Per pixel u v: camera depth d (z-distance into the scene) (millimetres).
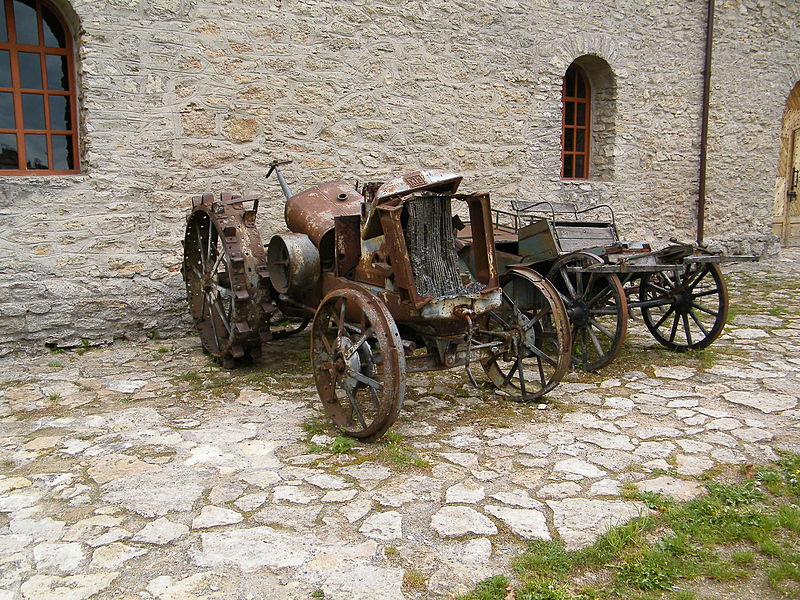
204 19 6016
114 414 4109
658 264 4781
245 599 2301
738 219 10320
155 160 5918
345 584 2381
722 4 9555
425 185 3645
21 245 5438
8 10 5504
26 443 3656
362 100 6891
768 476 3189
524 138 8023
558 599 2283
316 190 5090
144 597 2311
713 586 2400
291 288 4480
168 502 2973
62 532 2727
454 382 4727
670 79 9203
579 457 3451
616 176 8906
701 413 4078
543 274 5246
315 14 6539
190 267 5520
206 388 4637
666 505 2922
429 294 3635
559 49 8156
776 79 10289
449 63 7387
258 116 6359
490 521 2799
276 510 2900
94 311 5719
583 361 4949
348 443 3586
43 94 5727
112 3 5613
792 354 5359
